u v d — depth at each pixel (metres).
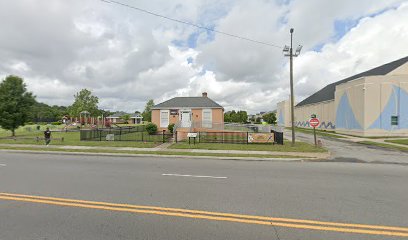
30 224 4.07
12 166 9.37
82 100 49.78
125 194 5.73
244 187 6.38
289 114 58.91
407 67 25.97
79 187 6.32
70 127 45.97
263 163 10.50
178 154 12.55
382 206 5.00
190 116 28.38
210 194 5.75
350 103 27.78
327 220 4.26
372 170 8.97
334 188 6.35
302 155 12.40
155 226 3.99
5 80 24.02
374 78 24.61
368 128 24.80
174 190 6.08
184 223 4.12
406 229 3.92
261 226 4.00
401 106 24.28
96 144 16.58
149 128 24.05
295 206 4.96
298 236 3.66
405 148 15.62
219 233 3.75
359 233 3.77
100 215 4.46
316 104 42.34
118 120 95.44
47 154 13.14
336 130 31.94
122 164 9.96
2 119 23.00
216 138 20.55
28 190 6.02
